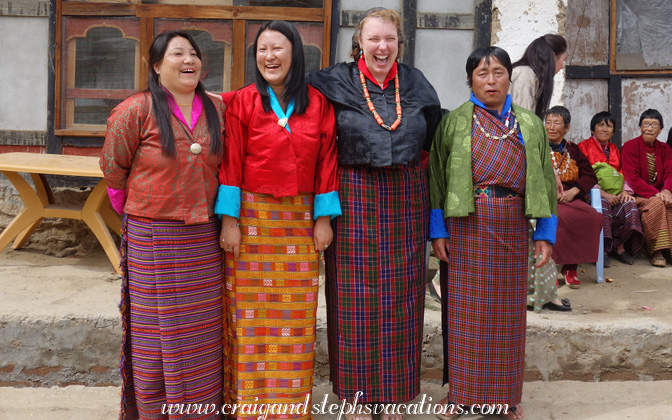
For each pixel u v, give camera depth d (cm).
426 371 327
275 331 257
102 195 378
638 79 574
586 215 395
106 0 424
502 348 266
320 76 269
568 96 577
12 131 430
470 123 266
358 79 262
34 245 432
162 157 237
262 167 247
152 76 244
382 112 256
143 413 253
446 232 275
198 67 243
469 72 272
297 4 428
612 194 482
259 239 253
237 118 250
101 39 426
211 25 428
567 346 327
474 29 435
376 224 260
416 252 268
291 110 250
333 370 272
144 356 246
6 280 364
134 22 425
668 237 464
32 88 430
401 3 432
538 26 429
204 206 243
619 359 329
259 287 255
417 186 269
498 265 263
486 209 263
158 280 240
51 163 369
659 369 330
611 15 567
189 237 243
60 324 309
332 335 270
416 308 270
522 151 264
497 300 264
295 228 256
